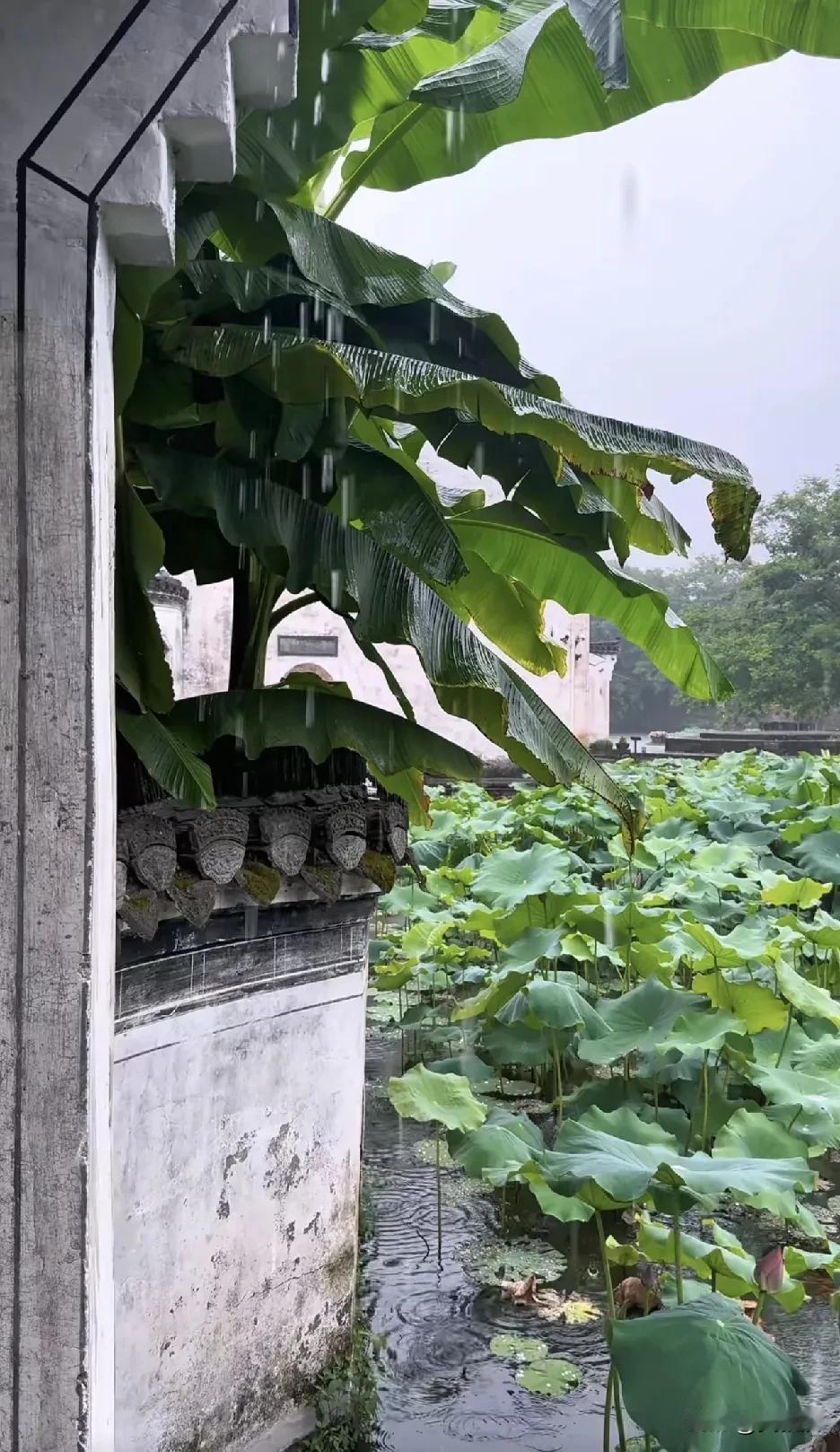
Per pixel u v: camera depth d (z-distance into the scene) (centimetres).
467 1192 412
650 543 321
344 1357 276
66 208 136
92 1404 142
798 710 2698
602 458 238
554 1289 340
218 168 153
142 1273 218
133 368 190
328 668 1599
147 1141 219
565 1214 269
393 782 318
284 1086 253
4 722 135
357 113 268
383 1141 464
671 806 812
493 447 278
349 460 238
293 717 237
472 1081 434
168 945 221
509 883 464
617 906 508
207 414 235
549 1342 308
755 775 1134
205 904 217
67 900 137
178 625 1140
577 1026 408
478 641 234
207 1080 233
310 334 244
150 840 206
